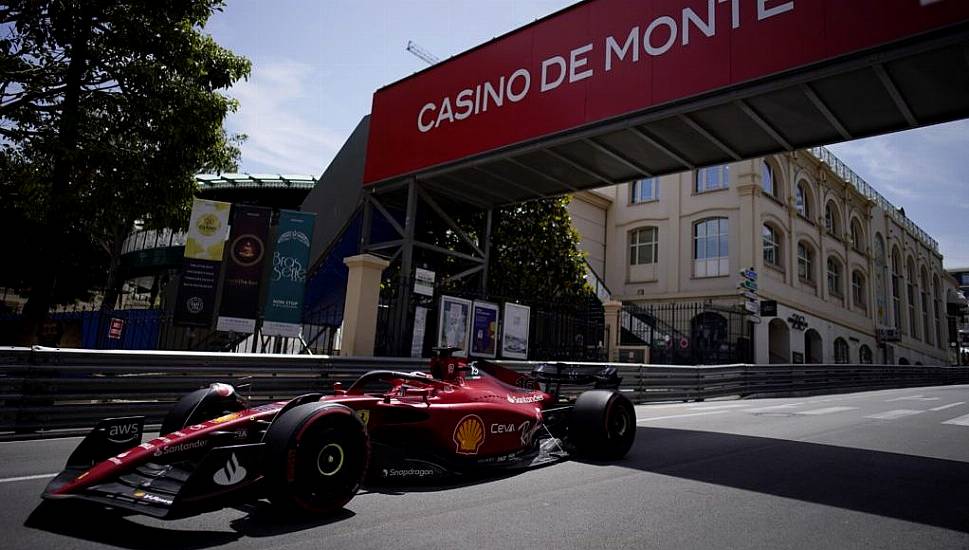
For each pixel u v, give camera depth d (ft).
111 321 44.42
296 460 11.20
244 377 25.52
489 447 16.49
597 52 33.58
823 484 16.79
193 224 40.63
